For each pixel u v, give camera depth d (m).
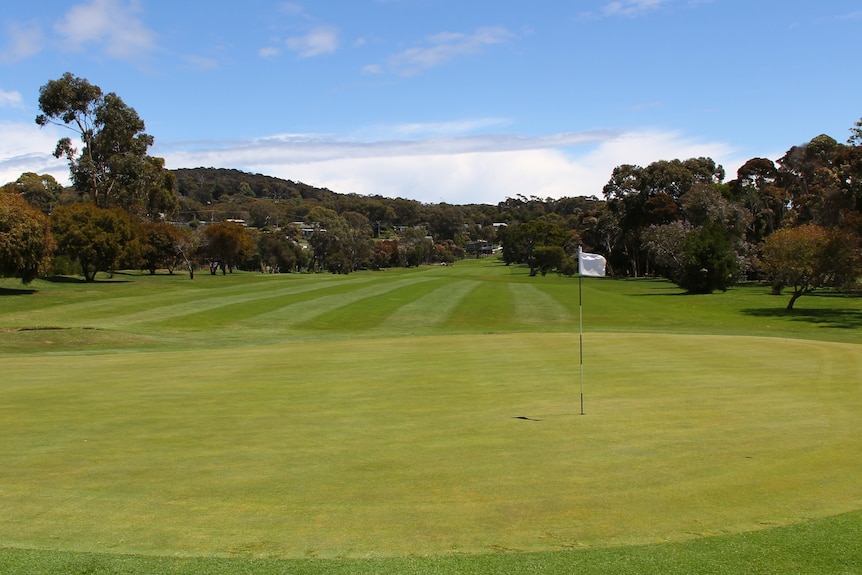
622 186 117.19
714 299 55.81
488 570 5.30
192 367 18.06
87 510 6.90
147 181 82.62
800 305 49.34
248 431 10.27
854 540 5.77
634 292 68.75
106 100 78.38
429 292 56.38
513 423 10.48
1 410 12.12
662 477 7.73
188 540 6.07
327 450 9.09
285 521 6.52
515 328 34.09
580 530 6.18
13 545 5.98
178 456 8.91
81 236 67.94
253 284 69.88
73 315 38.59
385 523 6.44
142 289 60.62
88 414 11.68
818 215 78.94
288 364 18.17
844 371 15.55
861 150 53.62
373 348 22.23
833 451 8.70
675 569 5.25
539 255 113.00
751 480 7.57
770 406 11.54
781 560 5.38
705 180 104.19
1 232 51.03
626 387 13.52
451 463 8.40
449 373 15.79
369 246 146.00
